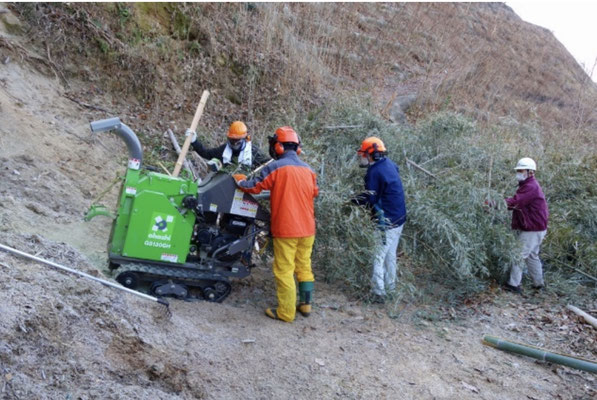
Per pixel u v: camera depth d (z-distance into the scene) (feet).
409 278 23.04
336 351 17.35
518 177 24.97
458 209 23.91
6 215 19.20
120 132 17.15
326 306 20.65
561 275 26.55
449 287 24.17
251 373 15.17
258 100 32.73
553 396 16.92
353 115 29.19
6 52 25.45
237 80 32.81
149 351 13.91
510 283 24.98
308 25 40.22
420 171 27.53
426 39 50.47
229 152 20.68
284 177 18.20
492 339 19.38
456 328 20.71
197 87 31.32
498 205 25.35
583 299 24.97
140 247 17.80
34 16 26.86
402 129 30.91
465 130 30.89
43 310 12.66
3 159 21.93
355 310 20.79
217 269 19.08
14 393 10.64
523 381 17.48
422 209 22.75
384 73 43.98
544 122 48.60
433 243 22.77
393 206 21.38
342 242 21.38
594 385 17.90
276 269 18.60
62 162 23.75
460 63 49.08
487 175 28.96
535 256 25.17
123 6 29.55
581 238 27.48
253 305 19.83
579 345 20.26
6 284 12.89
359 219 20.70
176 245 18.15
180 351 14.69
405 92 42.22
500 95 49.14
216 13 33.96
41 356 11.85
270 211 19.24
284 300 18.54
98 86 27.91
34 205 20.57
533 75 56.65
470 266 22.53
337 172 23.65
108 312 13.89
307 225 18.58
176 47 31.04
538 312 22.93
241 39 34.14
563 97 55.57
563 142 39.42
